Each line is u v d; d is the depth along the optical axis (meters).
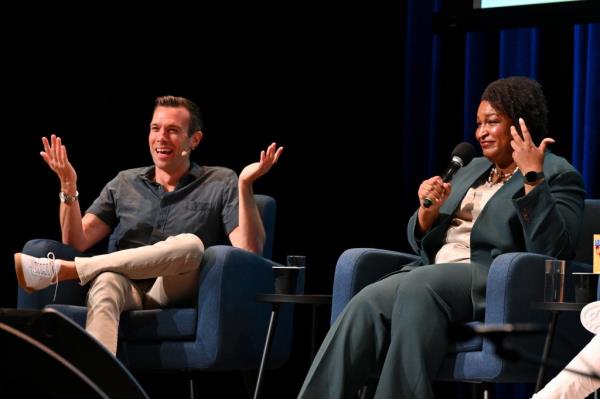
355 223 7.50
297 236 7.62
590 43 6.71
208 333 5.29
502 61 7.07
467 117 7.18
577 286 4.46
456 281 4.63
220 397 7.87
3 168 7.39
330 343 4.51
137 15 7.71
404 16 7.46
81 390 1.58
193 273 5.44
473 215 5.12
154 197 6.04
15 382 1.56
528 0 6.81
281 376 7.73
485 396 4.63
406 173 7.38
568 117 6.84
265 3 7.71
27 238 7.45
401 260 5.12
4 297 7.39
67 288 5.58
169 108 6.08
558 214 4.68
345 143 7.55
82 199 7.57
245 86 7.73
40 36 7.50
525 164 4.70
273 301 4.98
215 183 6.03
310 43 7.64
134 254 5.33
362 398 5.05
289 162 7.66
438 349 4.44
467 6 7.05
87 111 7.61
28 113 7.47
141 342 5.49
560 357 4.71
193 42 7.76
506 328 1.79
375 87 7.50
